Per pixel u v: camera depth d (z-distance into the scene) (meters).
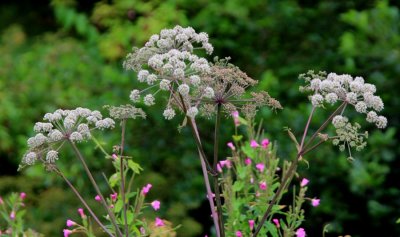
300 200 3.49
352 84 2.74
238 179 3.70
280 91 7.03
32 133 7.05
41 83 7.21
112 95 6.80
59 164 6.37
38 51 7.80
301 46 7.41
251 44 7.57
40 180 6.23
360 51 6.78
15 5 10.66
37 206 5.95
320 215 6.62
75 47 7.44
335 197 6.54
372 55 6.76
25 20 10.49
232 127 6.74
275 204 3.62
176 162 6.62
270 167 3.64
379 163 6.69
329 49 7.36
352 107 6.70
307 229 6.61
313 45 7.37
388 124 6.72
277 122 6.68
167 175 6.61
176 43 2.96
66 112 2.86
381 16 6.84
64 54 7.38
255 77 7.32
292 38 7.55
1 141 7.01
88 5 9.37
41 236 4.10
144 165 6.60
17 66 7.61
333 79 2.84
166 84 2.65
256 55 7.46
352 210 6.59
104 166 6.51
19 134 7.24
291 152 6.48
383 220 6.42
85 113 2.86
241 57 7.51
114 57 7.11
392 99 6.73
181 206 5.98
